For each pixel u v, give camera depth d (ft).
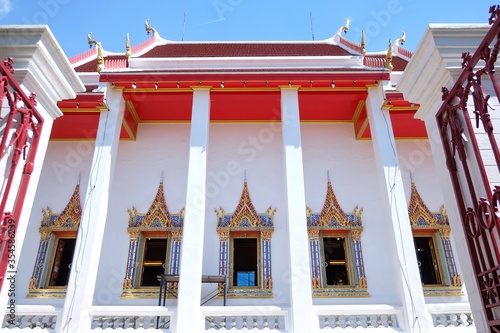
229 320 21.13
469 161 10.12
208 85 24.57
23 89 10.08
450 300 25.36
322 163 29.22
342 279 26.40
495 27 8.46
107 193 22.41
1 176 9.12
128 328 19.31
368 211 27.68
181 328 18.40
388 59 24.91
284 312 19.57
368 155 29.50
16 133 9.52
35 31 10.26
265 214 27.43
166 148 29.55
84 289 19.34
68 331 18.40
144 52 33.91
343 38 35.60
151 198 27.89
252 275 26.30
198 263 19.81
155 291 25.08
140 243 26.66
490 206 8.80
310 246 26.50
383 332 19.15
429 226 27.43
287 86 24.72
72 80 12.03
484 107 8.91
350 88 25.53
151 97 26.25
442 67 11.05
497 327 8.86
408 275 20.07
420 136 30.12
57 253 27.07
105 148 23.09
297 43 37.70
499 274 8.91
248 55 33.45
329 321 20.47
